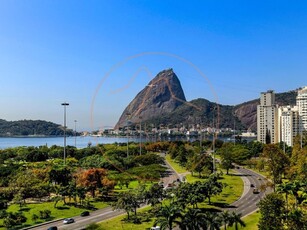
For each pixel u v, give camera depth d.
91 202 147.25
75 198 142.50
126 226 110.88
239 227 104.81
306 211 94.38
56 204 141.88
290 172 161.38
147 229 106.88
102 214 128.62
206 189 136.12
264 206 91.44
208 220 89.50
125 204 120.12
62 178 167.75
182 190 130.75
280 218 88.25
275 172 163.25
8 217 116.44
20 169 198.50
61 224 115.75
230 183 188.00
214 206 137.62
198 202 132.50
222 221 94.00
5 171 195.88
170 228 86.19
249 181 195.88
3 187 171.12
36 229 110.38
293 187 96.88
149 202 127.56
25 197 150.12
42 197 158.25
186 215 88.31
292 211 87.50
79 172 187.62
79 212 131.50
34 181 161.88
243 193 163.25
